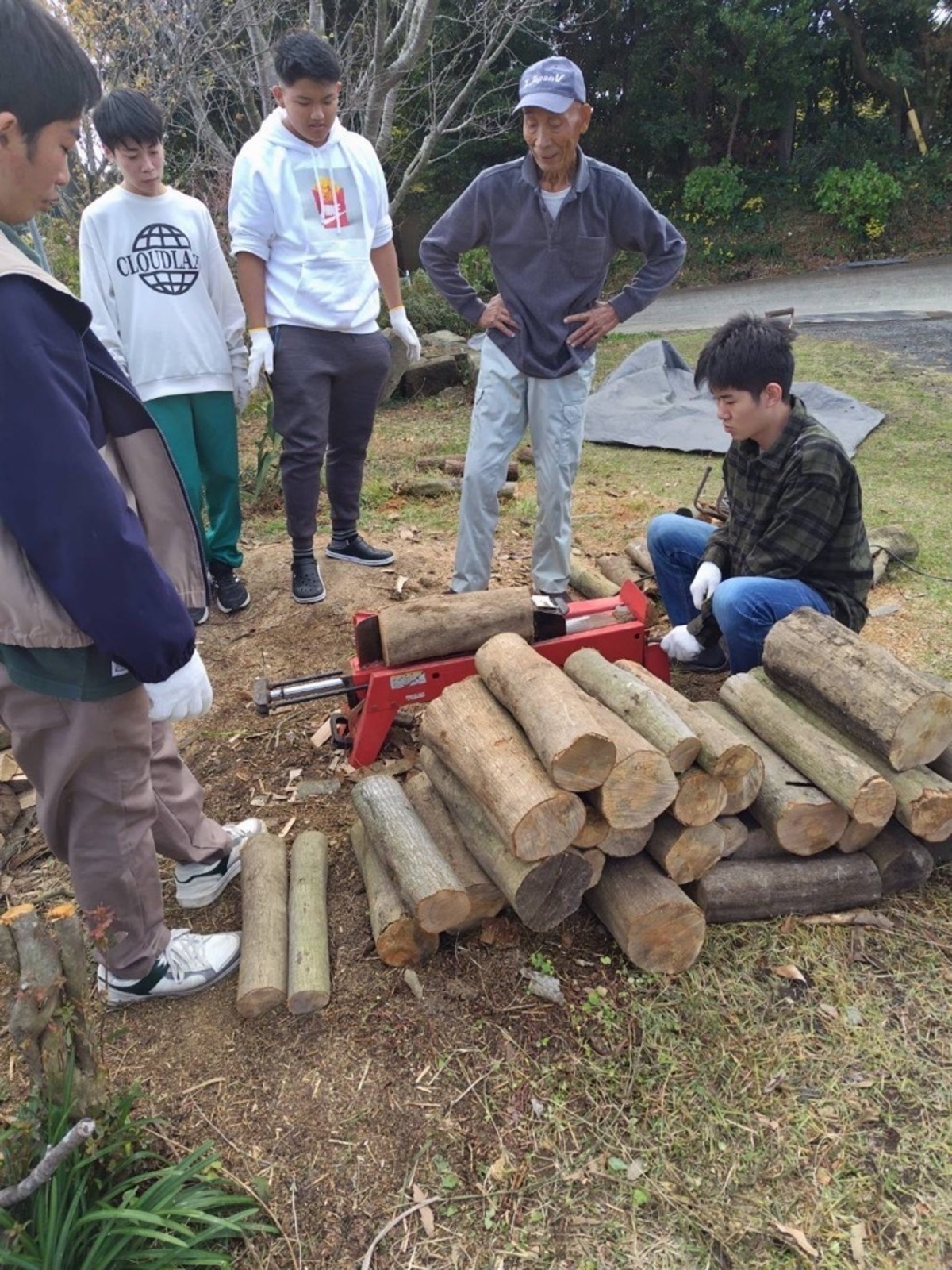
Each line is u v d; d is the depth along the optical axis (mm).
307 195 3602
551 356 3533
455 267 3590
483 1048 2031
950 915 2381
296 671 3607
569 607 3021
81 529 1431
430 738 2367
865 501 5352
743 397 2623
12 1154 1563
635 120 21500
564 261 3441
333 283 3686
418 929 2176
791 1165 1806
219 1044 2061
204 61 8211
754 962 2234
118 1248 1528
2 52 1319
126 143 3350
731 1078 1974
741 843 2328
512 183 3350
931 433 6738
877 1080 1962
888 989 2172
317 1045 2049
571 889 2129
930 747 2264
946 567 4410
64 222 7250
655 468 6262
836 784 2225
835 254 18594
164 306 3543
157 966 2109
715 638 3021
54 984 1519
